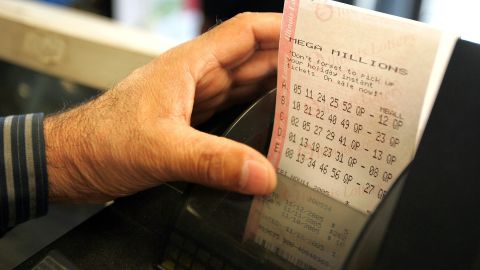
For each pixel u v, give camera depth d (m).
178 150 0.42
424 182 0.33
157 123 0.44
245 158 0.40
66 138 0.48
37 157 0.48
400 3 0.71
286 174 0.42
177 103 0.46
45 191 0.50
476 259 0.30
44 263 0.41
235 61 0.53
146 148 0.43
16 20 0.69
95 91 0.68
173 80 0.47
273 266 0.39
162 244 0.43
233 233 0.41
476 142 0.31
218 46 0.51
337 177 0.39
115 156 0.45
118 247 0.43
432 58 0.30
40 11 0.72
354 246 0.35
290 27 0.35
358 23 0.32
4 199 0.49
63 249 0.42
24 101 0.74
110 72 0.64
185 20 1.26
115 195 0.49
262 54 0.54
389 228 0.33
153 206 0.47
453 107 0.32
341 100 0.36
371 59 0.33
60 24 0.67
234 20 0.53
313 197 0.41
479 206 0.31
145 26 1.27
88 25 0.68
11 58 0.72
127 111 0.46
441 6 0.69
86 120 0.48
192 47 0.50
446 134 0.32
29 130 0.49
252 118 0.46
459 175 0.32
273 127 0.42
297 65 0.37
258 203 0.43
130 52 0.62
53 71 0.69
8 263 0.49
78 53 0.66
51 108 0.72
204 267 0.40
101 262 0.42
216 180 0.41
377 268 0.32
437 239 0.31
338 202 0.40
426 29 0.30
